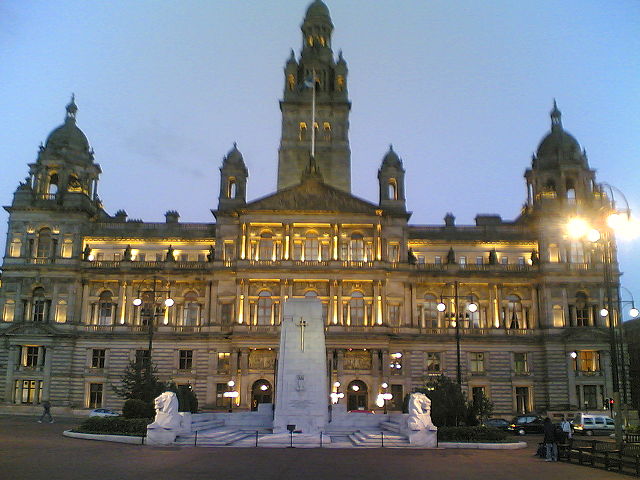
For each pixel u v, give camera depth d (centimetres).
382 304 10588
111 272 11038
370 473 3472
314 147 12762
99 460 3825
